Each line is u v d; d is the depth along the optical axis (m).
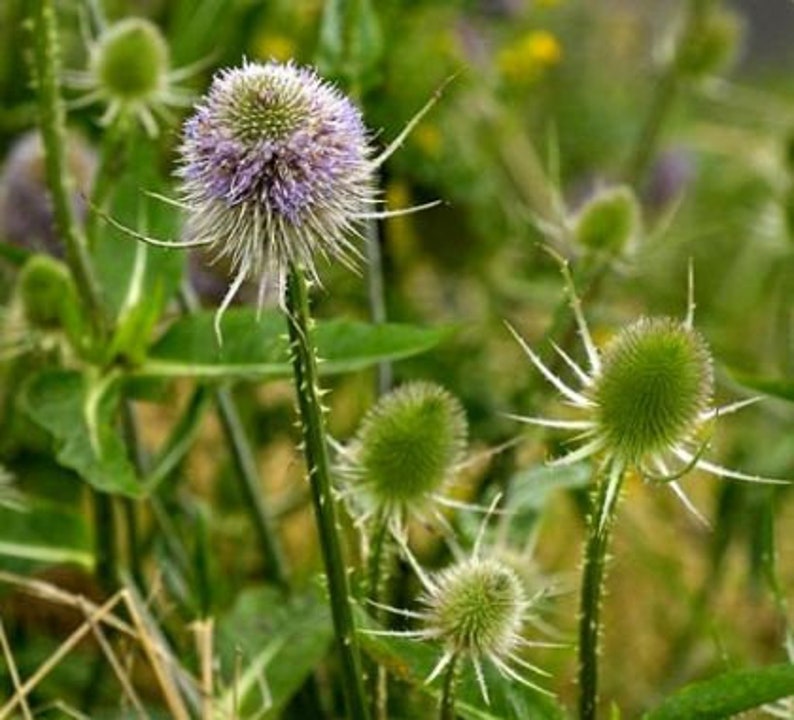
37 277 0.87
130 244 0.86
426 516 0.74
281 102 0.65
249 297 1.01
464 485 0.91
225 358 0.83
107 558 0.87
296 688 0.82
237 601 0.86
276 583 0.91
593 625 0.71
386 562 0.75
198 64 0.92
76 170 1.01
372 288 0.91
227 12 1.01
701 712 0.68
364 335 0.82
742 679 0.68
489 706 0.71
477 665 0.69
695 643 0.99
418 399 0.74
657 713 0.68
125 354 0.83
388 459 0.73
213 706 0.78
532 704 0.71
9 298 1.02
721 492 1.00
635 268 0.93
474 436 1.00
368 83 0.92
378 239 0.93
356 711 0.69
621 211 0.90
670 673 0.99
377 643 0.70
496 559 0.76
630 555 1.05
